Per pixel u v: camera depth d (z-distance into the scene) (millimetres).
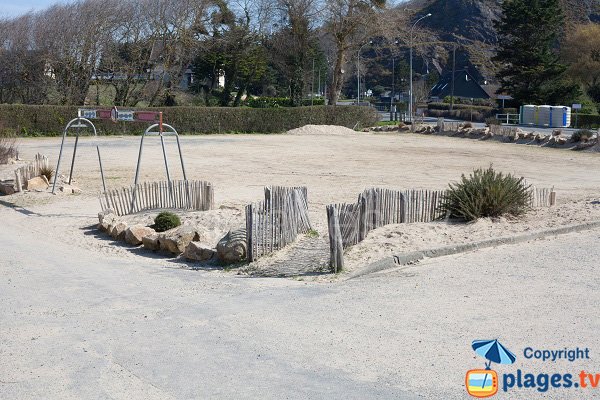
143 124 47531
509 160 31875
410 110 67688
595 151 35656
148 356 6816
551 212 14664
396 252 11133
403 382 5992
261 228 11539
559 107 59000
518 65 76250
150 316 8273
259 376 6223
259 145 40375
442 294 8797
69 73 52781
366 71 114438
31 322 8094
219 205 17312
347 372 6262
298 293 9188
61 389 6031
